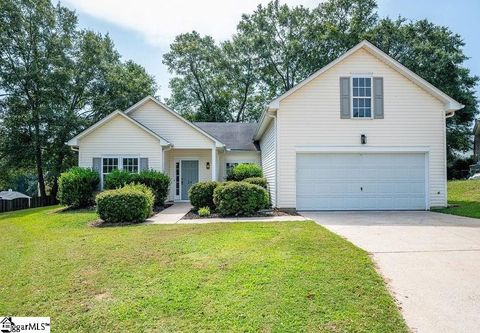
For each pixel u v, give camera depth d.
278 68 31.39
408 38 27.66
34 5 21.94
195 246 6.03
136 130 14.68
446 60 26.66
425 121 12.51
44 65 21.81
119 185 13.36
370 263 5.00
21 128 21.84
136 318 3.34
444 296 3.87
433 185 12.48
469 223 8.92
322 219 9.97
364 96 12.48
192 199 11.80
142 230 7.98
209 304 3.59
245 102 33.62
